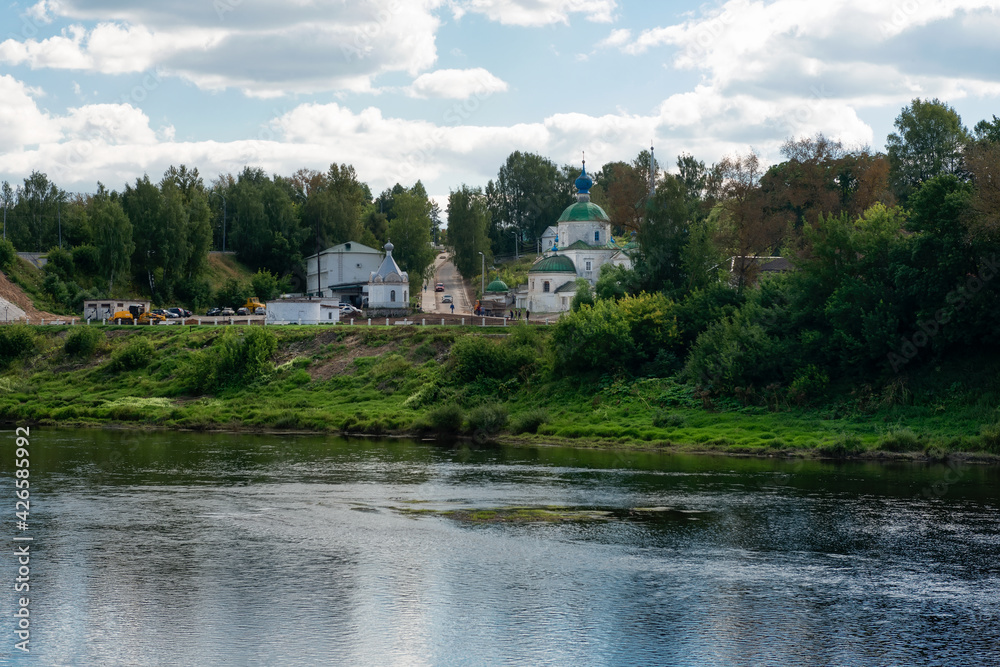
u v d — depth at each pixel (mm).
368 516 44000
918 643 28344
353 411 83375
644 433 68562
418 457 62906
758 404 71312
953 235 65625
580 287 107062
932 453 58812
